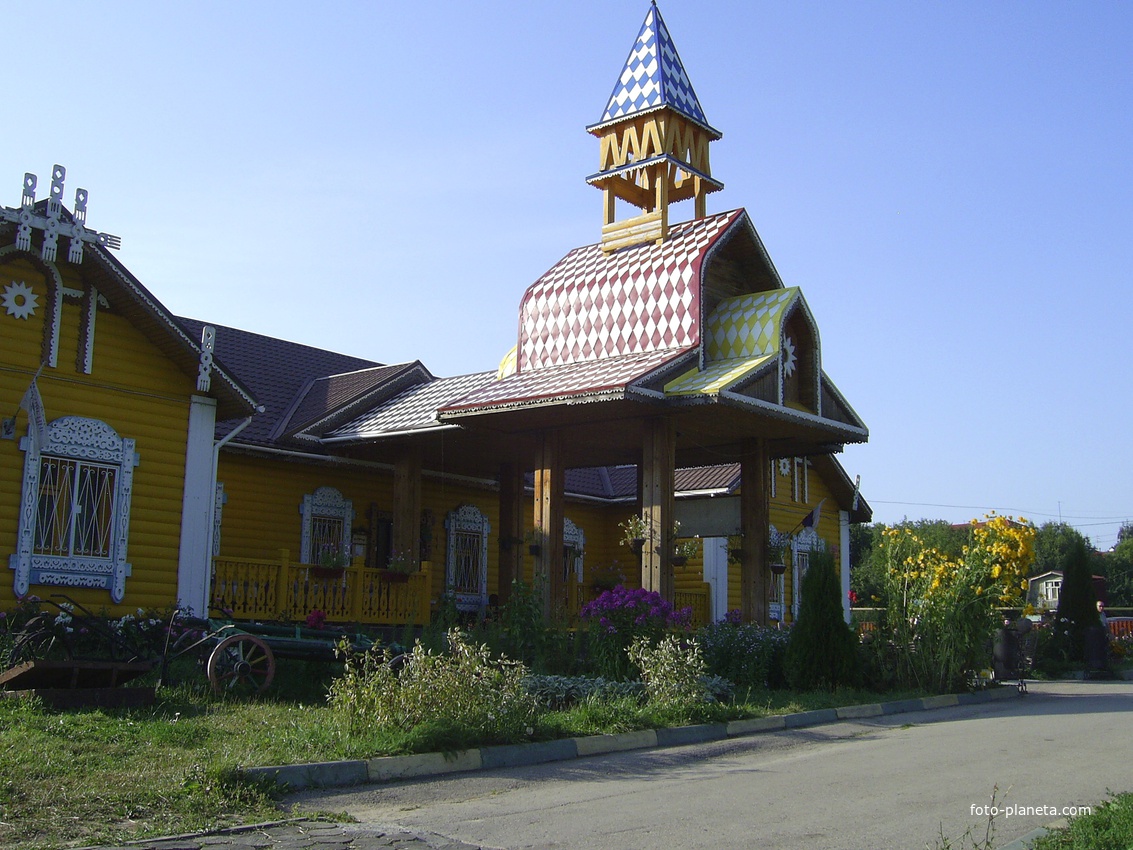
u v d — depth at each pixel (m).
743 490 21.23
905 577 18.56
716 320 19.94
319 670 15.25
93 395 17.20
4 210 15.91
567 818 8.27
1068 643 27.30
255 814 8.08
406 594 21.28
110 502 17.25
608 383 17.52
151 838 7.27
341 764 9.44
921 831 7.89
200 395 18.47
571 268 21.75
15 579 16.00
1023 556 19.02
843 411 20.97
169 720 11.32
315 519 23.39
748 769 10.63
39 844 6.98
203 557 18.14
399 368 24.45
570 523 30.20
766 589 20.92
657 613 16.55
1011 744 12.20
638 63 22.19
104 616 15.56
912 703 16.36
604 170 22.00
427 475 25.75
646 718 12.81
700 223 20.80
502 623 18.11
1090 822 7.73
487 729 11.09
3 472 16.11
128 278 17.12
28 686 11.68
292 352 26.86
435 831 7.80
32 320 16.72
